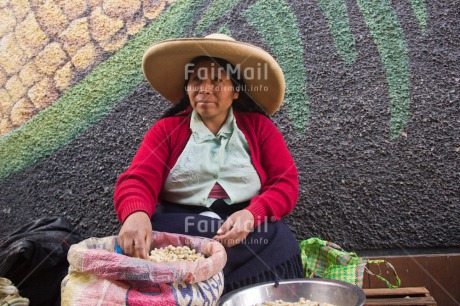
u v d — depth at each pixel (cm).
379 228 265
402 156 267
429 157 266
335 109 272
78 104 284
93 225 276
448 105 267
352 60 273
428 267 259
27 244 202
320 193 269
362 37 274
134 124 280
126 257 159
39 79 288
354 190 267
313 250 240
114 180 277
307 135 272
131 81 282
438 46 270
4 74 291
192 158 213
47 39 289
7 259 200
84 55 286
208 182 212
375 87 271
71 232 229
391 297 228
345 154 269
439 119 267
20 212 281
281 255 198
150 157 212
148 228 186
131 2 285
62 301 164
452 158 265
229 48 211
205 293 163
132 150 278
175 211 213
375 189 267
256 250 195
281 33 279
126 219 191
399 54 271
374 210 266
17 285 204
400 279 258
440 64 269
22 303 189
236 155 216
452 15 271
